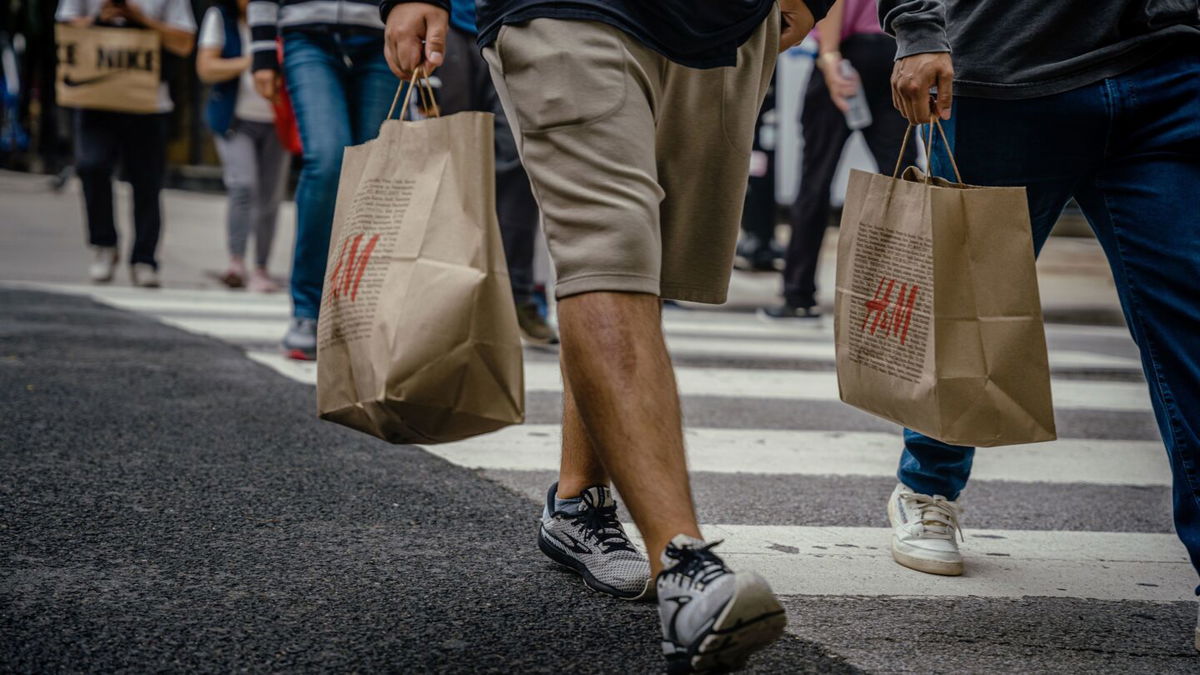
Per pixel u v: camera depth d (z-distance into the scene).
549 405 5.92
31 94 23.83
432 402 2.48
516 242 7.49
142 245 9.79
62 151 23.62
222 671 2.50
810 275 9.45
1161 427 2.95
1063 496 4.67
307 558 3.29
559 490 3.20
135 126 9.59
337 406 2.62
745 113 2.90
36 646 2.58
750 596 2.22
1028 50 3.02
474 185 2.51
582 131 2.53
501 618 2.89
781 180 12.75
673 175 2.87
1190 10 2.97
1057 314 11.00
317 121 6.21
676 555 2.31
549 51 2.55
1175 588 3.47
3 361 6.08
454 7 6.72
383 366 2.48
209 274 11.06
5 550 3.22
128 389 5.57
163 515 3.63
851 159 12.48
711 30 2.71
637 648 2.72
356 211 2.67
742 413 6.06
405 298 2.49
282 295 9.95
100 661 2.52
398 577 3.17
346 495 3.98
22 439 4.49
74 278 10.18
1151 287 2.92
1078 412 6.58
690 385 6.80
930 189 2.91
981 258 2.90
